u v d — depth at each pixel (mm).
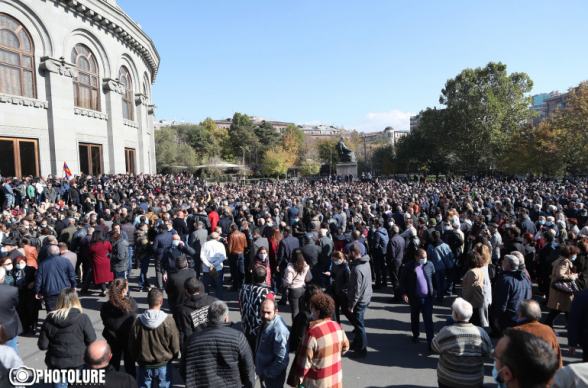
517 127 51344
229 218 12016
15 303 5223
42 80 21234
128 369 4801
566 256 6484
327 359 3838
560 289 6410
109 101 26719
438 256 8633
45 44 21359
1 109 19125
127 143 30094
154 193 20984
